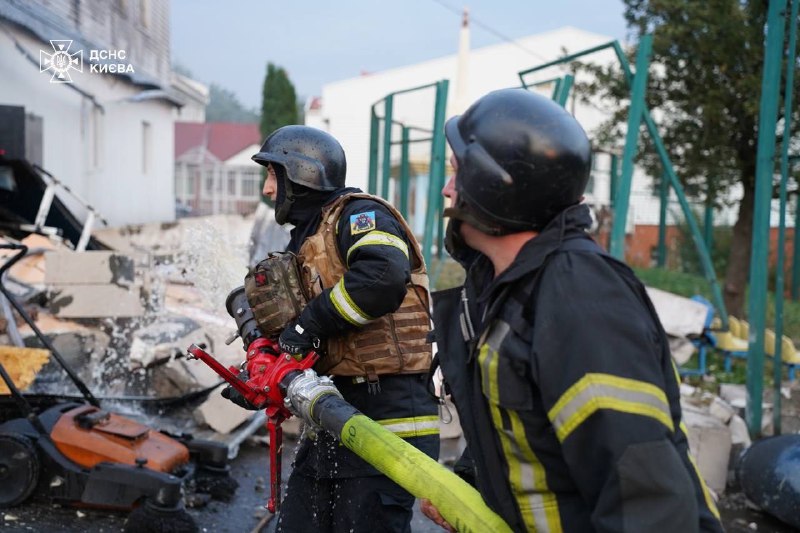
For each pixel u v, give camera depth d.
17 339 5.01
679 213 16.55
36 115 11.38
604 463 1.30
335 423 2.07
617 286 1.39
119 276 5.57
